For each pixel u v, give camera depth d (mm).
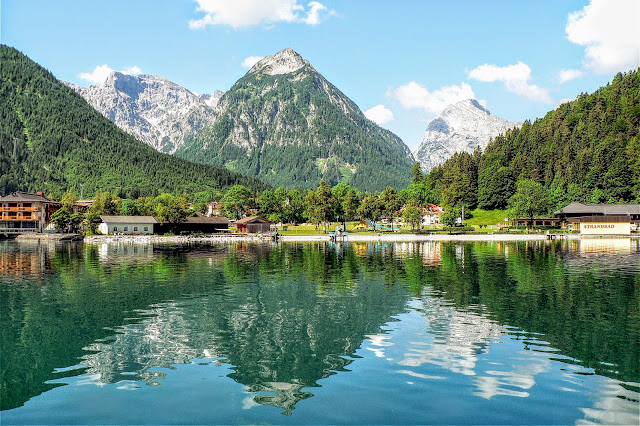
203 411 17219
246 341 26391
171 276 54875
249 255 87562
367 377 20531
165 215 179125
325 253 92750
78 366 22297
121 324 30391
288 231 198125
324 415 16797
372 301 38281
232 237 158375
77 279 52281
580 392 18688
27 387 19672
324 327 29484
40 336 27531
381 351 24312
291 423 16156
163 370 21688
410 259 77312
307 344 25734
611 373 20812
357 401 17969
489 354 23656
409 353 23922
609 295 40375
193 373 21281
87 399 18359
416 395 18484
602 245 115812
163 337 27266
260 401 18031
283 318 32031
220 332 28391
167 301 38531
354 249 104812
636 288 44125
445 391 18891
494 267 63719
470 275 55000
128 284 48156
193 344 25891
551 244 121250
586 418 16406
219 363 22672
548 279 51000
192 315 33094
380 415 16734
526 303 37062
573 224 187625
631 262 69688
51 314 33469
